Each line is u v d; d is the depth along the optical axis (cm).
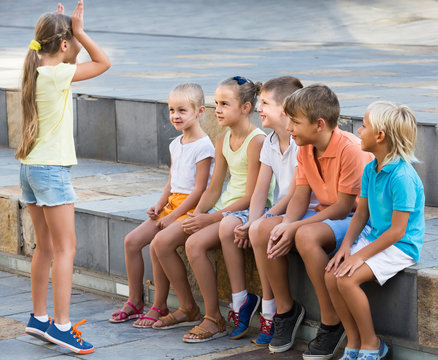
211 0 3709
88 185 940
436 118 831
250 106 688
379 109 561
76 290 820
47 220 628
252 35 2741
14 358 631
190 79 1371
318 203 658
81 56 1859
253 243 634
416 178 567
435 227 703
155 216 732
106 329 696
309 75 1446
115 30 2948
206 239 662
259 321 676
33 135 617
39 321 653
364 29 2748
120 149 1091
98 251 799
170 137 1026
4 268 896
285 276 627
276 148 667
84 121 1125
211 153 720
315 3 3456
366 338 569
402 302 577
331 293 575
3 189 909
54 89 613
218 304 673
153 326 692
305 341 644
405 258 570
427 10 3123
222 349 643
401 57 1905
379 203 569
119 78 1396
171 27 3000
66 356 634
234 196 698
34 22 3212
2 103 1212
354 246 585
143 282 759
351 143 609
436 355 568
